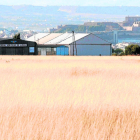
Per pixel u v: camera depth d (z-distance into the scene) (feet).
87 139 85.46
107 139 86.58
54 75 236.43
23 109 112.78
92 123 98.17
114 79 207.82
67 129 92.22
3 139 85.46
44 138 86.17
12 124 96.32
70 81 196.75
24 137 86.74
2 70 283.79
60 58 649.61
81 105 118.32
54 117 103.14
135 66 341.00
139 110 112.06
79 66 341.00
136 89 164.25
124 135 89.10
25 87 171.12
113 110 110.73
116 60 542.16
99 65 361.92
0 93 150.10
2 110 111.86
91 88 166.50
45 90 158.51
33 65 360.48
